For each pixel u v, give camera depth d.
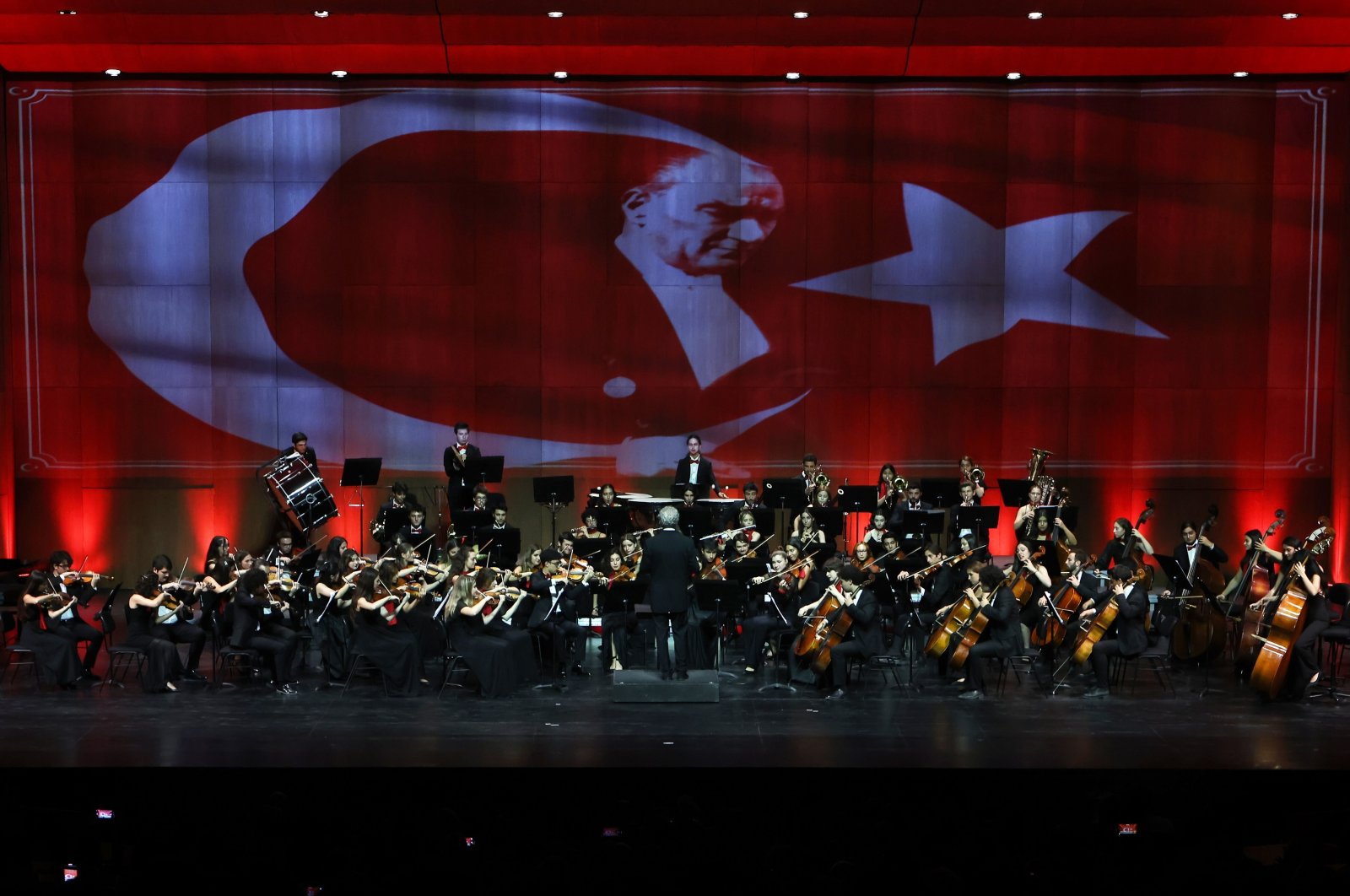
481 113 16.75
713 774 9.64
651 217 16.84
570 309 16.92
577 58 16.17
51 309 16.72
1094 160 16.72
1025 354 16.92
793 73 16.44
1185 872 7.45
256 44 15.89
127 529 16.89
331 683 12.18
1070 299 16.86
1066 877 7.51
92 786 9.59
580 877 7.36
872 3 15.19
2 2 15.09
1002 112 16.73
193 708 11.32
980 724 10.86
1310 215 16.69
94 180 16.64
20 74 16.47
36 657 11.91
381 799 9.63
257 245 16.78
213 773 9.59
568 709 11.34
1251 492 16.89
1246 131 16.64
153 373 16.81
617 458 17.03
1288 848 7.82
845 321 16.94
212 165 16.69
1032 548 12.92
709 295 16.91
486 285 16.89
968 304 16.89
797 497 14.68
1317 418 16.84
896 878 7.57
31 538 16.84
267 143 16.69
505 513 14.83
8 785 9.52
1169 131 16.67
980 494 14.99
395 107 16.72
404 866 7.46
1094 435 16.95
